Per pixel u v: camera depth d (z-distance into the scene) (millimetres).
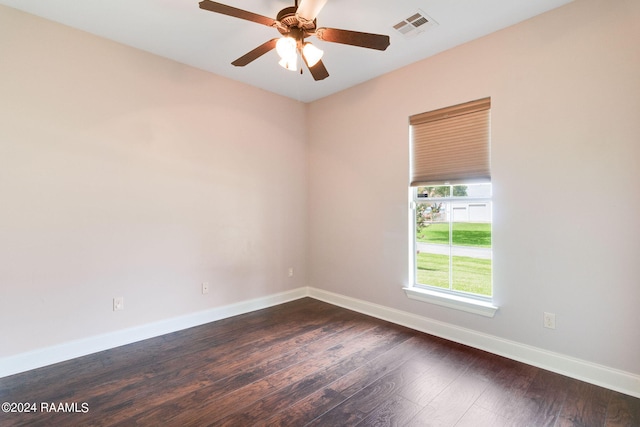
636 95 2035
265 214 3934
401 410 1940
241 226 3701
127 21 2498
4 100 2311
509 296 2588
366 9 2311
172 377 2307
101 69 2729
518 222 2533
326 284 4180
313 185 4328
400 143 3316
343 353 2688
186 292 3258
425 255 3270
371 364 2498
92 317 2689
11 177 2338
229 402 2014
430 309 3109
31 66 2410
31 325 2416
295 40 2004
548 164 2381
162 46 2889
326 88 3852
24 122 2387
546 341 2412
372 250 3615
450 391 2133
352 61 3141
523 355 2520
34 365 2416
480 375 2330
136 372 2373
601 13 2141
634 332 2064
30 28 2404
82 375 2330
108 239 2773
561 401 2016
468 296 2914
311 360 2566
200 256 3361
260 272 3889
